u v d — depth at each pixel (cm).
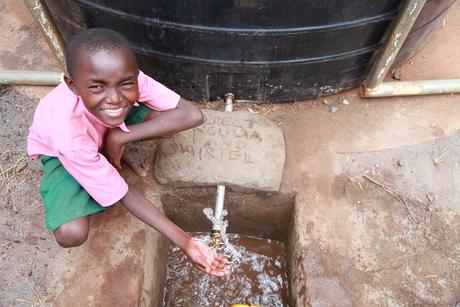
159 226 145
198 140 172
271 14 150
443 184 176
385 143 185
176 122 154
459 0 237
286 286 188
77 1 162
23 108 197
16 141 189
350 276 155
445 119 193
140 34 167
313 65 176
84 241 150
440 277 157
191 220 194
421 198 173
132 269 154
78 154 131
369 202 171
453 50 217
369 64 186
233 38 160
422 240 164
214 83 185
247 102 195
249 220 189
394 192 173
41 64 209
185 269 192
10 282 154
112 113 125
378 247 161
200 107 195
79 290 150
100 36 117
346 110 194
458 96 200
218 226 161
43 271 155
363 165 179
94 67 115
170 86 190
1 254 160
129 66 119
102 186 138
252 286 188
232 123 177
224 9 149
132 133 150
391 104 196
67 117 132
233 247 197
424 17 178
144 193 172
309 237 162
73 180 146
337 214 168
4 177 179
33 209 170
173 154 171
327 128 188
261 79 181
